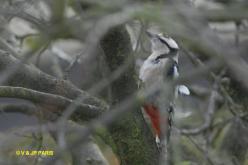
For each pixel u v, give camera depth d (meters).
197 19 7.23
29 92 10.30
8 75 7.03
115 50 10.64
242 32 8.73
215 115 14.98
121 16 7.27
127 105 6.67
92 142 11.53
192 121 15.43
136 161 11.18
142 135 11.20
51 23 10.01
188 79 7.08
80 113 10.59
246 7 8.82
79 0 9.44
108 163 12.47
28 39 14.39
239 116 13.70
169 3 7.57
